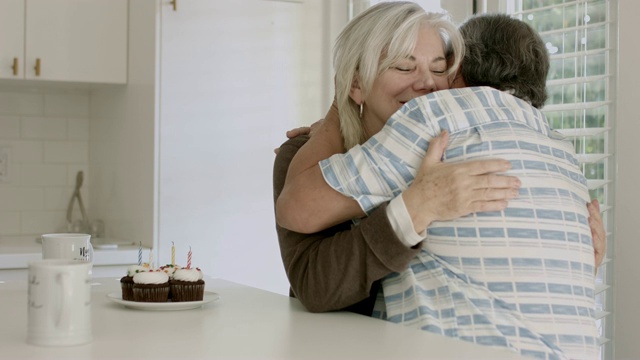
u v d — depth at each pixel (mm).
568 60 2459
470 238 1411
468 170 1398
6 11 3162
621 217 2230
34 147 3646
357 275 1456
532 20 2605
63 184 3705
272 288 3354
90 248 1627
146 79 3186
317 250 1516
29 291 1182
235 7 3262
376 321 1432
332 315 1491
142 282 1523
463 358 1149
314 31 3418
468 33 1636
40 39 3215
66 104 3705
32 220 3645
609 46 2291
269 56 3334
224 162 3254
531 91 1591
